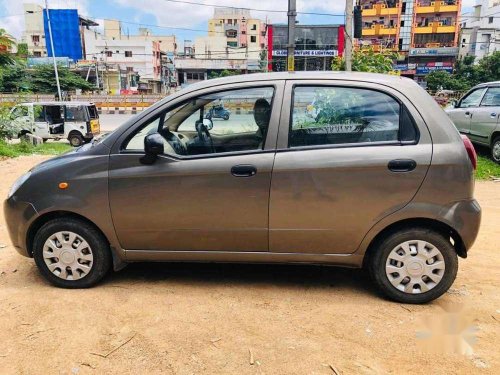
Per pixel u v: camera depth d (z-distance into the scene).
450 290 3.64
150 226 3.42
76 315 3.15
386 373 2.56
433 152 3.18
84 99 42.22
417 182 3.19
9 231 3.63
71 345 2.80
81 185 3.41
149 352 2.73
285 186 3.26
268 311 3.24
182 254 3.48
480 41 66.06
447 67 63.12
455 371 2.59
